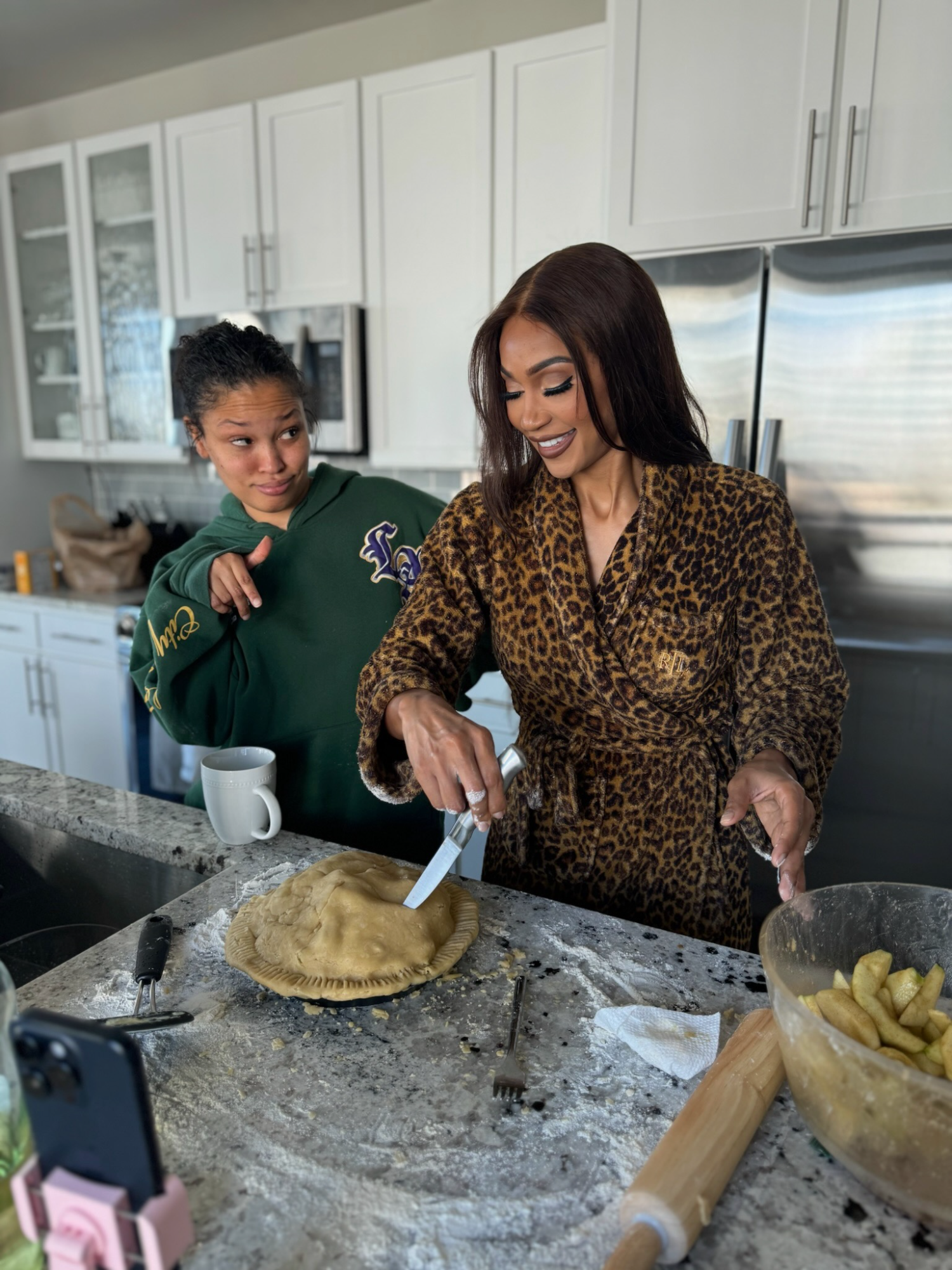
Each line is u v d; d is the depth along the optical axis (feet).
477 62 7.21
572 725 3.16
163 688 3.64
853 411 5.77
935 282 5.42
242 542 4.00
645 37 6.05
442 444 8.16
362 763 2.90
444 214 7.68
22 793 4.00
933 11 5.26
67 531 10.12
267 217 8.59
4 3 8.36
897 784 6.07
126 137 9.28
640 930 2.80
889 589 5.86
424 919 2.58
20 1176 1.44
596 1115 2.02
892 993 1.98
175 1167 1.89
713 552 2.97
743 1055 2.04
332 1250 1.69
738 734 3.05
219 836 3.46
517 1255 1.67
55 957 3.59
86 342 10.24
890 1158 1.67
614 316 2.56
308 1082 2.13
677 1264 1.65
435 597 3.14
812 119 5.64
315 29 9.06
